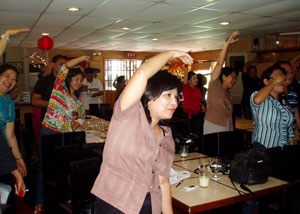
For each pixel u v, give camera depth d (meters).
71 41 8.64
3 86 2.28
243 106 5.79
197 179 2.18
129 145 1.14
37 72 10.52
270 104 2.56
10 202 2.38
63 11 4.68
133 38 8.04
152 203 1.24
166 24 5.92
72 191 2.02
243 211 2.29
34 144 4.06
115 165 1.17
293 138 2.89
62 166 2.57
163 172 1.36
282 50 7.11
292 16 5.19
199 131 4.80
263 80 2.68
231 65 8.59
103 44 9.48
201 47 10.34
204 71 11.79
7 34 2.29
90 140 3.46
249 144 3.40
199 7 4.45
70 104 3.09
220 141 3.14
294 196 1.63
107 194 1.17
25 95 8.30
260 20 5.55
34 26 6.04
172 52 1.20
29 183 3.69
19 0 3.96
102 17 5.17
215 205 1.78
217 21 5.65
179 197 1.84
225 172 2.33
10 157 2.09
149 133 1.17
